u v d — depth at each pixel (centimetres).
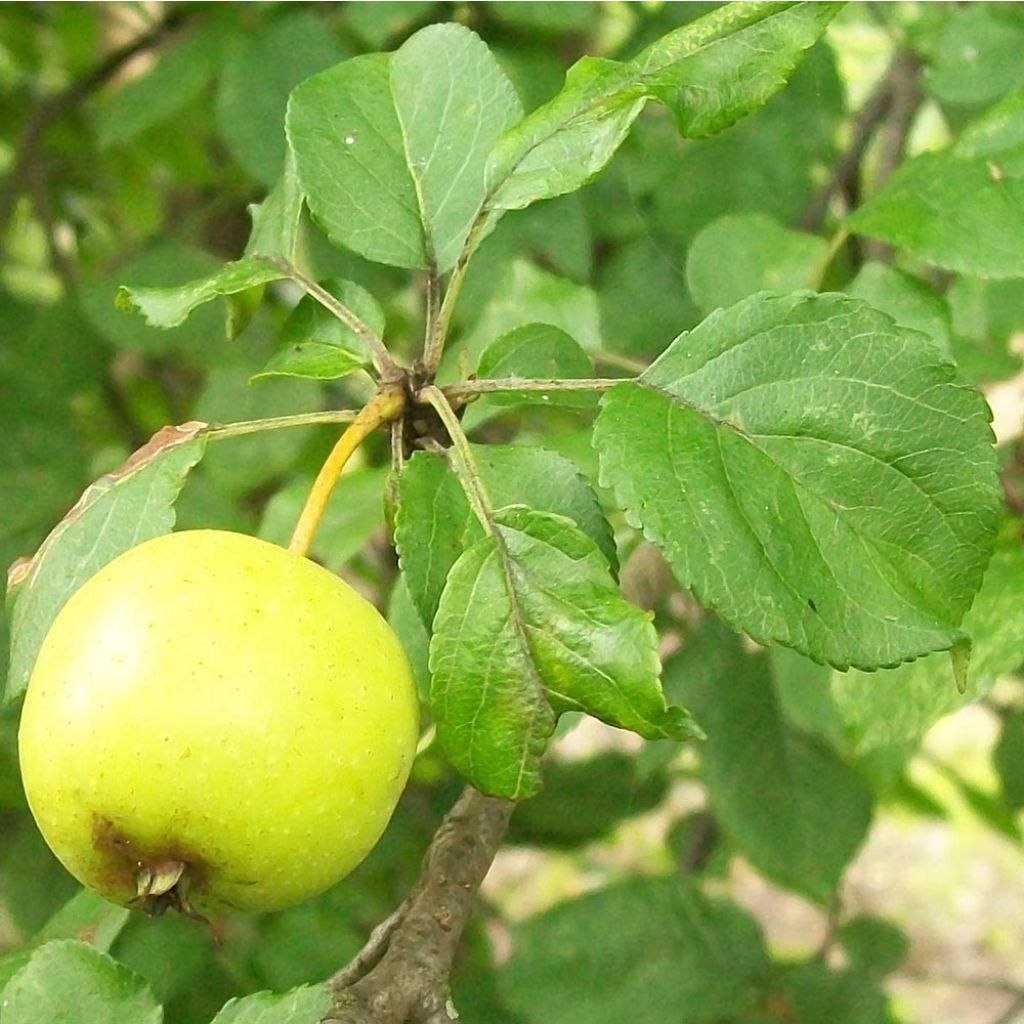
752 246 38
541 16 44
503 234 47
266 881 28
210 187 69
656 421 28
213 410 47
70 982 28
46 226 62
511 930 47
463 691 28
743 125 49
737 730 49
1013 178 34
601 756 56
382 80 33
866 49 62
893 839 129
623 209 52
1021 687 56
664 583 37
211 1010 44
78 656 27
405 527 28
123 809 27
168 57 49
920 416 28
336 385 53
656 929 46
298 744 27
